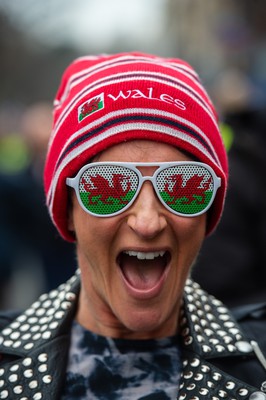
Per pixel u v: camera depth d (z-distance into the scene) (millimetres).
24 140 9383
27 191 6652
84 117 2451
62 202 2555
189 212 2432
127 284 2461
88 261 2547
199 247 2533
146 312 2465
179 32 14742
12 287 7516
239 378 2562
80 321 2707
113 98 2422
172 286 2502
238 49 6797
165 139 2385
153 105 2398
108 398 2541
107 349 2607
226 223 4098
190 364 2545
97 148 2398
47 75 26297
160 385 2551
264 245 4109
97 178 2404
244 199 4121
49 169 2615
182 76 2555
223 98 4785
